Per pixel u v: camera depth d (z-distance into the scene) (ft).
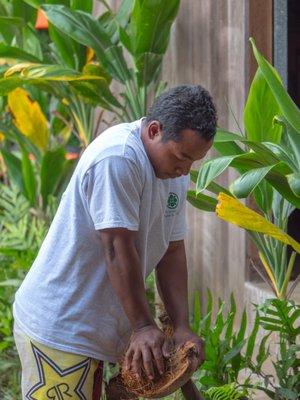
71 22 27.17
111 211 13.48
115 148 13.66
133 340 13.89
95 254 14.34
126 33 26.84
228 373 18.72
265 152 16.37
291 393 17.40
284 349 18.12
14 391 23.57
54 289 14.53
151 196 14.10
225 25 24.31
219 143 18.98
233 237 24.03
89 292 14.47
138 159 13.70
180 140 13.42
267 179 16.84
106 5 29.99
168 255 15.48
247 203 22.35
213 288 25.70
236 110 23.59
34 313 14.67
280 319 18.88
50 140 34.94
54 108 34.45
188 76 27.40
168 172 13.88
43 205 33.47
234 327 23.72
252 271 23.12
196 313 19.83
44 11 27.58
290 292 19.69
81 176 13.96
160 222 14.62
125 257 13.66
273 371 20.94
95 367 14.96
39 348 14.65
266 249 19.63
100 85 27.22
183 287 15.42
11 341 24.64
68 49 30.17
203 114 13.33
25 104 33.65
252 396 19.71
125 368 14.06
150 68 26.89
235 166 16.89
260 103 19.12
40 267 14.75
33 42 31.71
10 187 36.01
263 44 23.08
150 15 25.88
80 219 14.19
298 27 34.01
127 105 28.07
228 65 24.13
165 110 13.50
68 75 26.09
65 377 14.65
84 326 14.52
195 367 13.88
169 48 29.04
